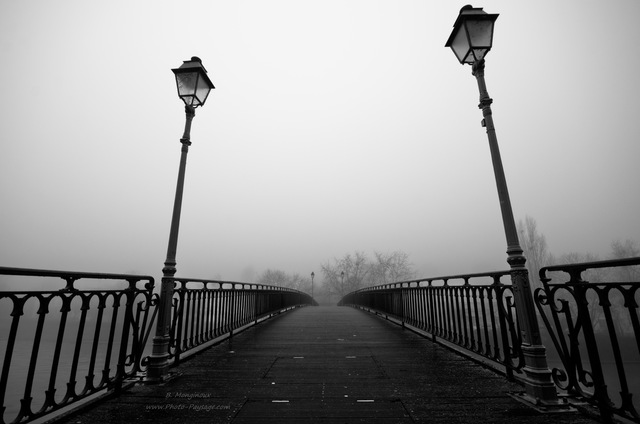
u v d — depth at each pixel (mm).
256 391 3551
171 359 4770
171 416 2910
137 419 2844
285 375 4148
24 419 2418
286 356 5219
